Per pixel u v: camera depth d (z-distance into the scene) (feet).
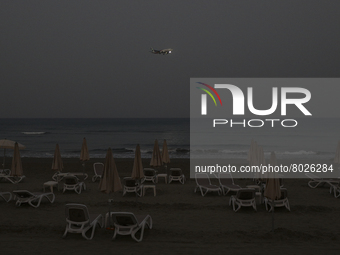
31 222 24.77
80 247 18.90
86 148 45.42
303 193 38.27
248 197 28.60
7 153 105.81
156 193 38.37
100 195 36.86
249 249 18.56
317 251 18.24
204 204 32.24
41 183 45.21
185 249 18.60
